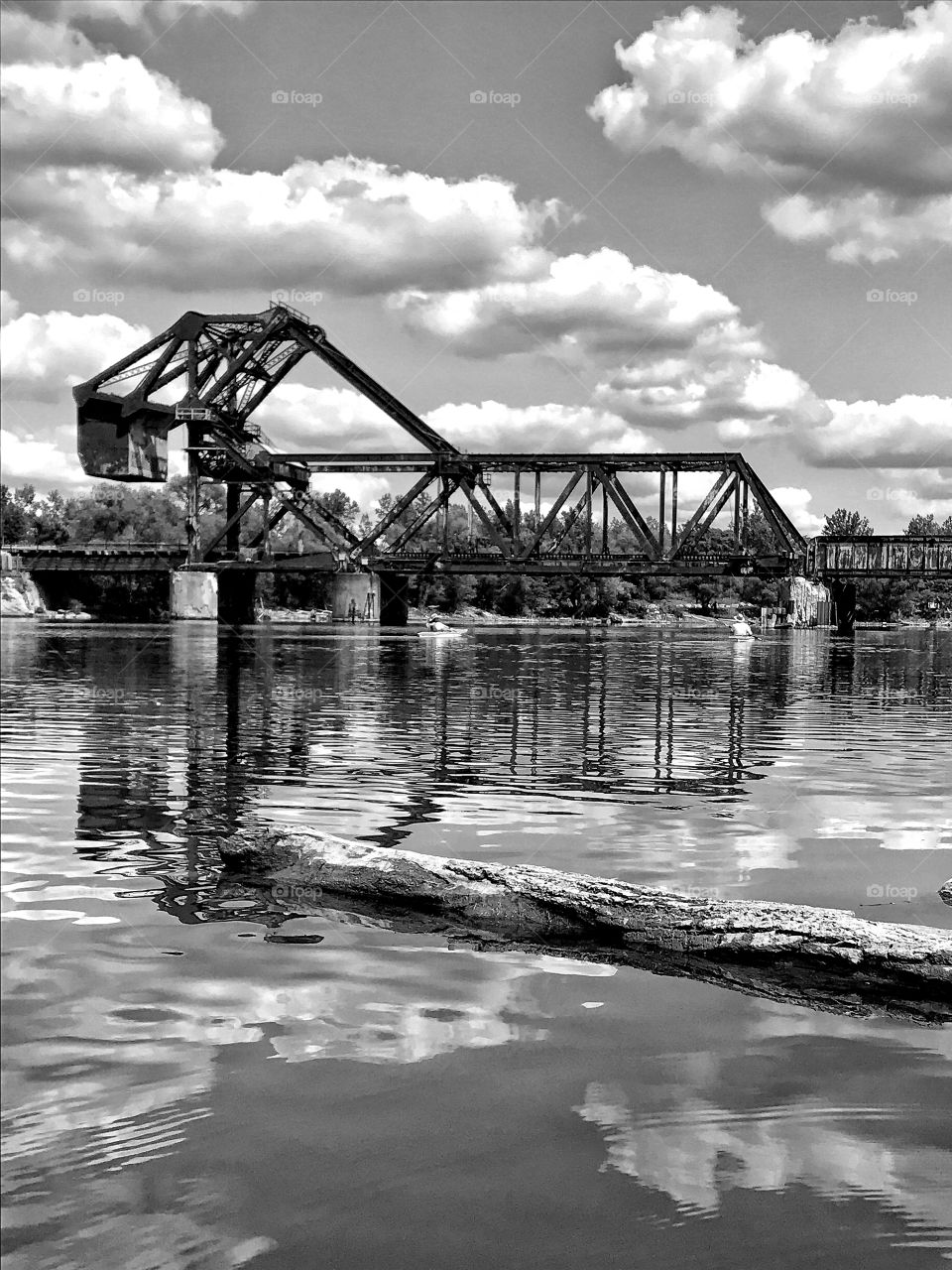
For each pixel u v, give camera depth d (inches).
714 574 4867.1
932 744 863.7
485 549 7805.1
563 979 292.8
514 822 510.9
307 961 302.5
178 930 331.0
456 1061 235.6
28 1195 183.9
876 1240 171.6
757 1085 224.7
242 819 514.0
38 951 309.1
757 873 412.2
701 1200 182.5
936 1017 268.7
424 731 922.1
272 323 4822.8
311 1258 167.8
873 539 5054.1
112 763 709.9
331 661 2207.2
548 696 1354.6
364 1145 199.6
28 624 4990.2
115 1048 241.0
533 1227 175.2
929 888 391.9
